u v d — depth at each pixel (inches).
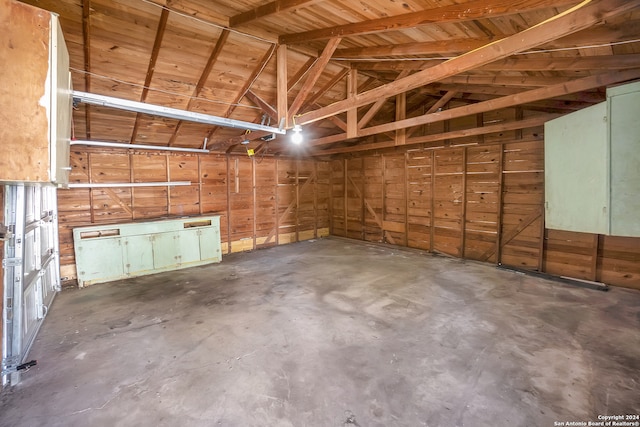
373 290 166.7
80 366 98.7
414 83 108.0
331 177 336.2
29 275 111.3
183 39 129.2
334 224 336.5
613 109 108.1
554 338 112.6
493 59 87.2
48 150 56.5
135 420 75.5
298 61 159.9
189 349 108.4
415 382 88.8
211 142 236.7
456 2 85.7
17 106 53.8
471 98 211.3
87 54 124.8
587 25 68.1
